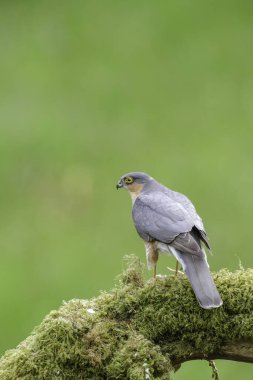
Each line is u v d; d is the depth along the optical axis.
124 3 22.16
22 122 18.03
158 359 6.92
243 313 7.09
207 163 16.42
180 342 7.24
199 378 11.83
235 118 17.86
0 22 21.72
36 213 15.71
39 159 16.92
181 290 7.27
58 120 18.02
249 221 14.96
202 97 18.58
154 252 8.24
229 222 15.02
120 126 17.80
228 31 20.72
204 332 7.17
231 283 7.25
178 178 16.09
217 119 17.88
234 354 7.19
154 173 16.28
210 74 19.23
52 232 15.16
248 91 18.72
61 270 14.12
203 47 20.20
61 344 7.02
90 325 7.20
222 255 14.41
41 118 18.09
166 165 16.44
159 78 19.30
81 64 20.03
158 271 13.35
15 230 15.31
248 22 20.91
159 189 9.18
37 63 20.20
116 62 19.94
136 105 18.48
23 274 14.14
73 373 7.04
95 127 17.77
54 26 21.38
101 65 19.91
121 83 19.14
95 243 14.72
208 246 7.75
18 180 16.48
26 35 21.14
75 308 7.39
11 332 12.98
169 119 17.98
